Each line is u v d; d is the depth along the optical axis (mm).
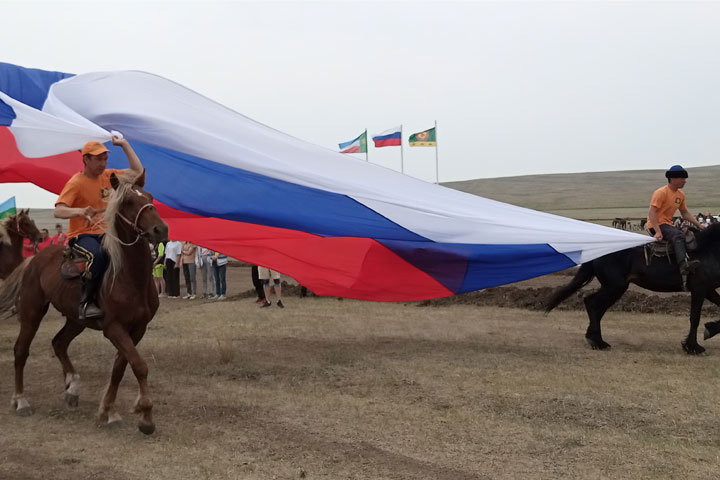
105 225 6781
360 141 31688
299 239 11320
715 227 9859
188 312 15562
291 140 11789
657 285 10266
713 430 6422
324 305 16516
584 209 115500
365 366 9523
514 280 11344
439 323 13414
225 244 11594
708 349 10430
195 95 11484
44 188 11602
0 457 5949
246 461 5777
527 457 5781
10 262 12578
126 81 11227
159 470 5594
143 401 6371
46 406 7652
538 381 8422
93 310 6566
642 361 9523
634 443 6074
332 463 5711
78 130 8695
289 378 8867
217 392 8141
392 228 10789
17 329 13531
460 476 5383
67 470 5621
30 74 11547
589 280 10828
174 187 10961
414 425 6727
